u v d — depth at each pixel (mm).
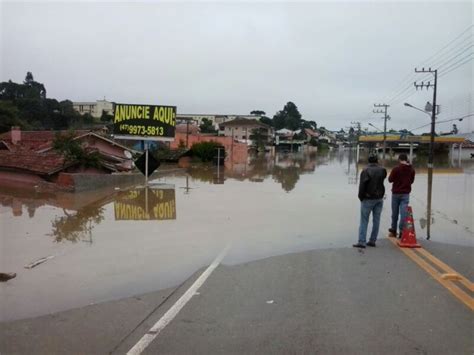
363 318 5305
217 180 27578
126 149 32625
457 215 13992
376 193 9094
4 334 4887
